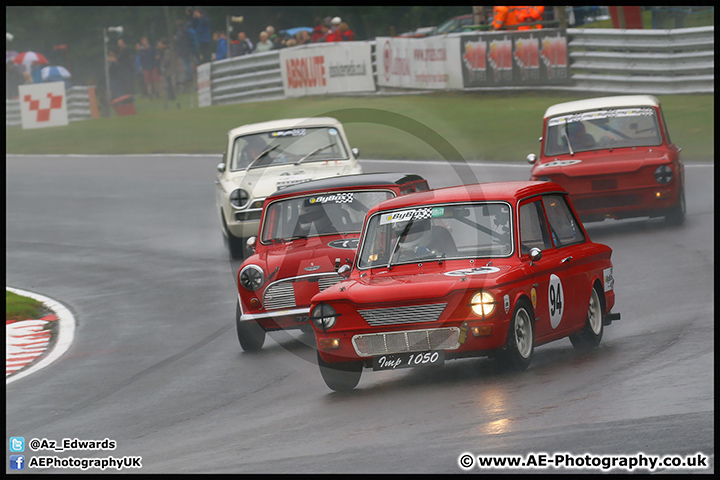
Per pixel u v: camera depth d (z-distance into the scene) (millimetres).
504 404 23172
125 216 68125
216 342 35438
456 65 99500
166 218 66125
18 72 145375
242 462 20781
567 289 27797
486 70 97875
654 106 49969
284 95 113125
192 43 130250
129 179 82750
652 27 102812
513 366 25531
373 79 106188
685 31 85375
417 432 21641
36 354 35719
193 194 73750
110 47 171375
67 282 50031
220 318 39500
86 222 67188
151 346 35688
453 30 124062
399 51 103875
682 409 21406
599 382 24453
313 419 24000
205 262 52031
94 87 128500
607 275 30266
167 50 128375
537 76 95125
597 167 46781
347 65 107188
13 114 130125
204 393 28250
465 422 21984
